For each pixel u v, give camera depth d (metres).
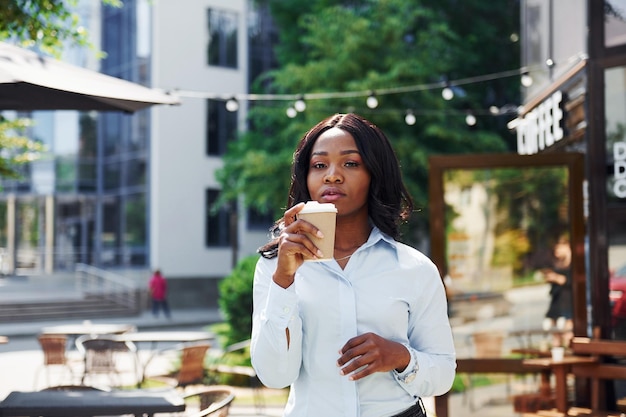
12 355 15.99
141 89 5.59
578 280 7.46
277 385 2.16
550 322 7.57
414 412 2.23
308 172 2.33
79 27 8.20
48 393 4.93
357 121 2.30
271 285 2.09
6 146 10.56
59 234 32.75
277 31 31.50
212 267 30.17
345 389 2.16
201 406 5.00
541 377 7.45
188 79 29.50
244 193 21.95
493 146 20.03
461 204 7.66
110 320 25.61
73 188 32.06
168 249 29.39
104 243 31.95
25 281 31.34
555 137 9.28
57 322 25.23
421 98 19.73
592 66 7.73
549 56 11.23
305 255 2.00
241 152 22.95
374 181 2.29
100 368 9.43
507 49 23.31
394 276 2.24
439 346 2.28
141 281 29.41
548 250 7.59
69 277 31.89
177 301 29.39
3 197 31.94
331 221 1.99
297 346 2.13
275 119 21.98
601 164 7.65
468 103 22.11
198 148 29.94
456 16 22.62
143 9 29.50
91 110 5.78
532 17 12.30
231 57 30.42
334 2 22.84
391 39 20.08
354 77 20.11
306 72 20.33
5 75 4.52
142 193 30.02
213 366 10.48
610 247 7.59
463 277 7.67
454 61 21.00
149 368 12.84
